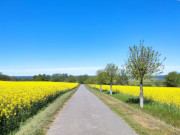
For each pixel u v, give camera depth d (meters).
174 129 6.23
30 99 9.26
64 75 168.12
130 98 16.09
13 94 9.73
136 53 11.80
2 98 7.97
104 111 9.59
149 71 11.38
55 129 5.91
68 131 5.67
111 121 7.15
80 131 5.68
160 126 6.48
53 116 8.15
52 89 17.30
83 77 149.75
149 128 6.17
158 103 12.77
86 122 6.95
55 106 11.12
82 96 19.88
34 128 5.95
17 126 6.44
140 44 11.91
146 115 8.63
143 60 11.61
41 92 12.57
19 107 7.45
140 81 11.67
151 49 11.59
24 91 12.45
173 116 8.34
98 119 7.52
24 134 5.33
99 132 5.57
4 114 5.98
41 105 10.76
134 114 8.84
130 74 12.00
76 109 10.29
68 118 7.71
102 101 14.64
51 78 158.50
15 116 7.01
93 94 23.34
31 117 7.97
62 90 23.23
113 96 19.97
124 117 7.91
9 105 7.07
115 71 23.48
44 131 5.65
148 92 20.55
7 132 5.70
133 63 12.02
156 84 66.94
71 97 18.56
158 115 8.61
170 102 12.53
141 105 11.52
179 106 11.10
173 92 20.44
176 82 62.72
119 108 10.70
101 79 33.12
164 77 67.19
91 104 12.62
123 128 6.07
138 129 5.95
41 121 7.00
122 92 24.36
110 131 5.69
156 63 11.39
